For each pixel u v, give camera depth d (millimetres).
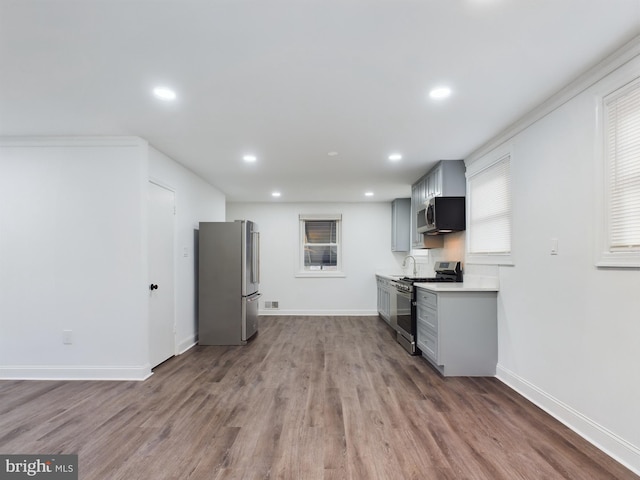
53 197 3395
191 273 4727
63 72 2146
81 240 3385
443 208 4086
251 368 3689
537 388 2734
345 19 1661
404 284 4477
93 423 2453
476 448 2113
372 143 3506
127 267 3381
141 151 3381
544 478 1826
